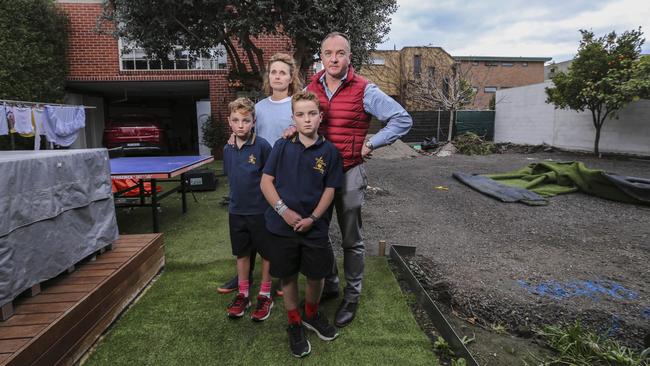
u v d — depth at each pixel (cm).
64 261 230
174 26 679
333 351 216
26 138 882
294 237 212
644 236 437
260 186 237
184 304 269
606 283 314
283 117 263
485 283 309
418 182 768
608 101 1038
